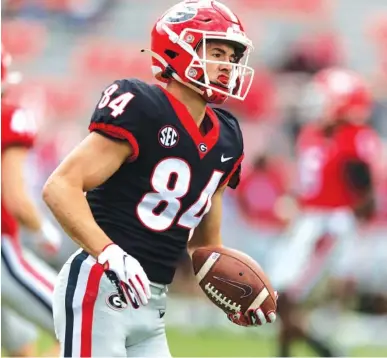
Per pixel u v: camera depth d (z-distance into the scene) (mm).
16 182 17312
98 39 43812
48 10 44969
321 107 25188
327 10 44531
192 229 12711
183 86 12336
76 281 12062
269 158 33406
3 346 18781
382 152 34406
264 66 41062
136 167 11969
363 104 25281
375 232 31672
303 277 24562
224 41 12242
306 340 24156
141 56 42688
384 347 29141
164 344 12672
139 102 11812
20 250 17562
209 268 12883
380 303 31625
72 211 11383
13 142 17312
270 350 26844
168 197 12141
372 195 25234
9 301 17438
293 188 34062
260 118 38062
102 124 11656
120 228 12109
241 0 44438
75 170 11531
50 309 17344
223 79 12242
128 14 44875
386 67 42156
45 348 23422
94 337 11977
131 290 11281
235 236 33250
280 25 43969
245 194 32969
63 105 41344
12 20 44531
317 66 40594
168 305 32719
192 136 12133
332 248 24875
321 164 24922
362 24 44156
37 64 43156
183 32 12141
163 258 12391
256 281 12812
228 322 31953
